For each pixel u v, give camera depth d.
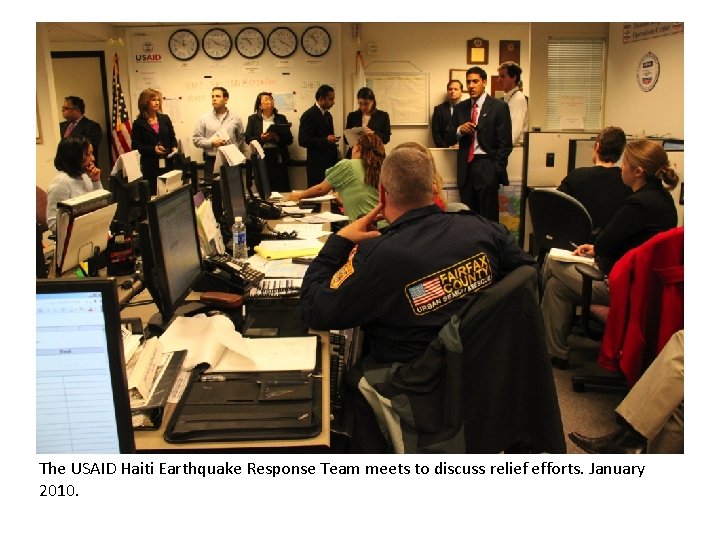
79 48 7.05
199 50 6.90
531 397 1.49
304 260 2.65
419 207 1.60
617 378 2.96
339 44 6.84
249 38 6.86
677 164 3.98
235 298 2.06
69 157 3.04
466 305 1.42
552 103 5.93
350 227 1.75
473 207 5.29
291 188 7.27
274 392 1.43
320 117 6.54
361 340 1.80
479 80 5.18
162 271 1.71
